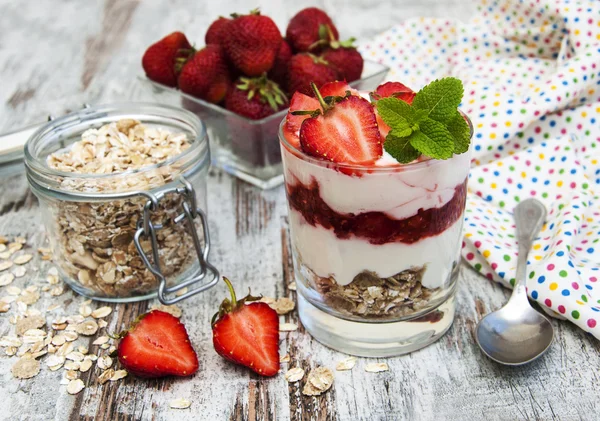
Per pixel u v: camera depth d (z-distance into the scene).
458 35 0.68
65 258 0.50
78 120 0.54
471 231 0.52
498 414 0.43
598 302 0.47
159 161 0.51
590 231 0.52
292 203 0.44
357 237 0.42
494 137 0.58
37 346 0.47
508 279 0.49
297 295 0.48
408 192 0.41
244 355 0.44
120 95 0.71
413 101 0.42
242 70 0.60
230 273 0.52
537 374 0.44
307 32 0.62
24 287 0.52
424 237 0.42
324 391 0.44
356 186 0.41
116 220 0.48
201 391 0.44
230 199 0.59
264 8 0.86
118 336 0.45
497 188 0.56
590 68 0.59
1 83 0.73
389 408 0.43
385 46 0.71
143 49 0.79
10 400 0.44
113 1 0.95
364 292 0.44
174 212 0.49
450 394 0.44
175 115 0.54
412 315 0.45
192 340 0.47
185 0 0.93
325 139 0.41
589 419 0.42
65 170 0.50
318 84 0.60
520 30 0.65
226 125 0.60
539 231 0.52
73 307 0.50
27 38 0.84
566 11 0.62
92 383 0.45
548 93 0.58
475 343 0.46
